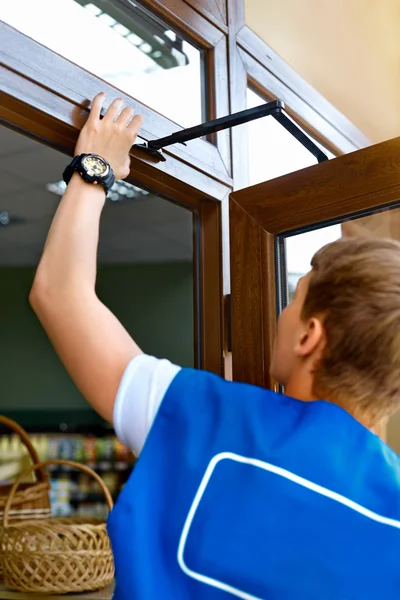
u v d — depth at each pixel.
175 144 1.49
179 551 0.61
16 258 5.77
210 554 0.60
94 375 0.70
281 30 2.19
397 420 1.62
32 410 5.89
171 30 1.64
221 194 1.65
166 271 5.79
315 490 0.62
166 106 1.58
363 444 0.67
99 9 1.41
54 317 0.72
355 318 0.68
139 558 0.61
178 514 0.62
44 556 1.66
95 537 1.71
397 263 0.69
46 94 1.17
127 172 1.06
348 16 2.73
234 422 0.66
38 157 3.62
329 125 2.35
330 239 1.31
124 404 0.68
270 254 1.36
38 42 1.17
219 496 0.62
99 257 5.59
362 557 0.60
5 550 1.70
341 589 0.59
